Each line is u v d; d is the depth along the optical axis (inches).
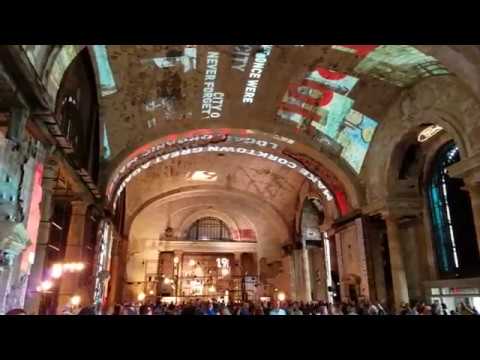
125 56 549.0
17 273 321.1
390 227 687.7
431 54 441.7
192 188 1169.4
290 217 1197.1
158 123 729.6
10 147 303.7
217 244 1259.2
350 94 662.5
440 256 657.0
